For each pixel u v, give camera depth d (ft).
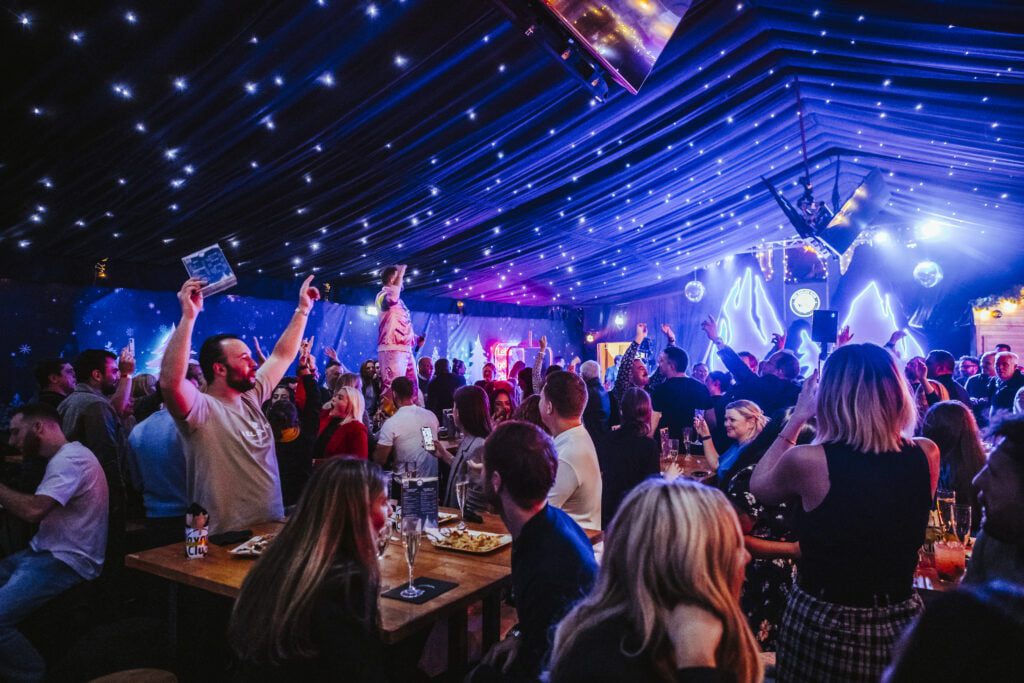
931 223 37.01
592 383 17.06
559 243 32.45
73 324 22.80
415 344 26.86
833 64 18.54
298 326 10.32
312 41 13.24
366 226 24.12
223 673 8.00
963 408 9.06
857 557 5.20
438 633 8.93
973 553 6.55
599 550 10.77
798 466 5.50
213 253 8.58
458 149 19.31
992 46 14.05
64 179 16.24
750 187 30.50
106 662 8.34
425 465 14.62
